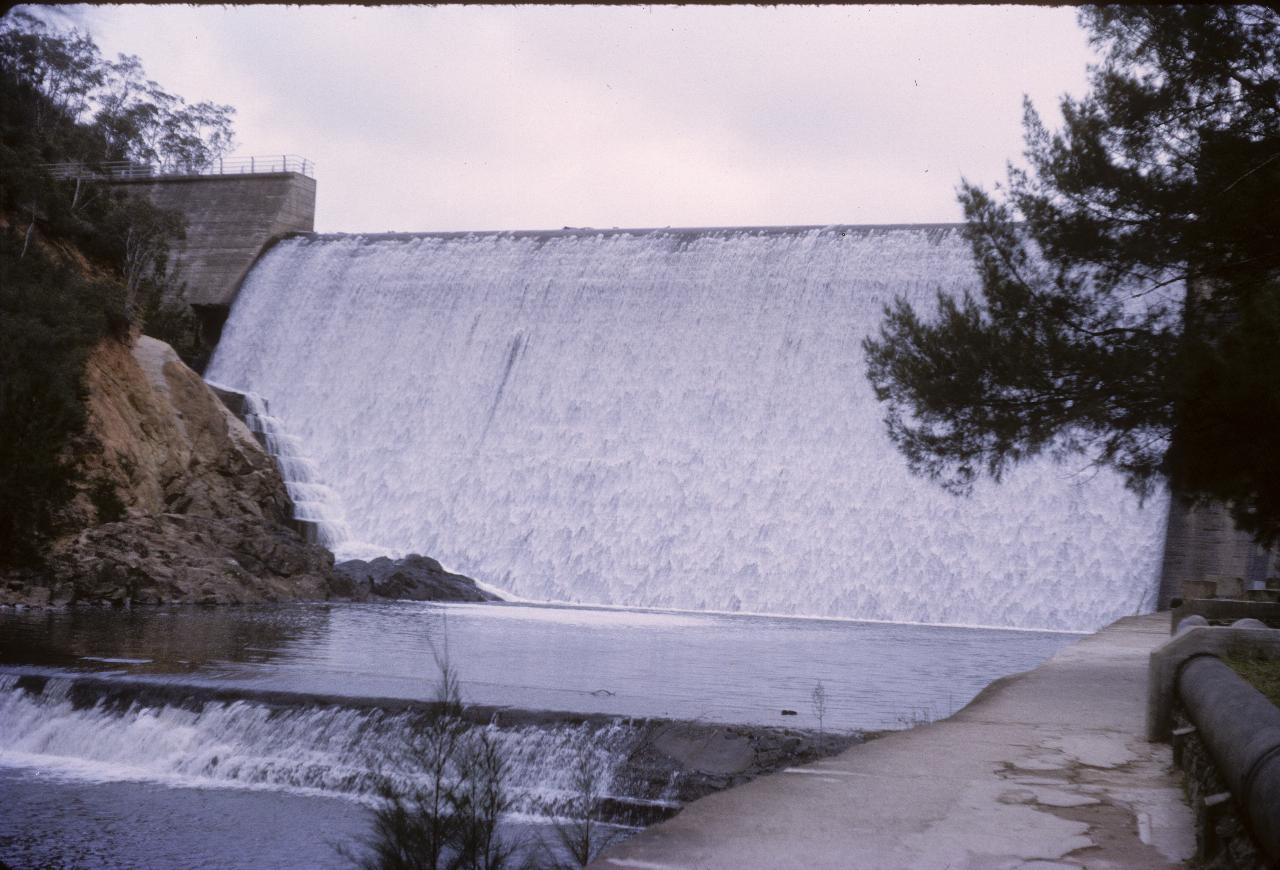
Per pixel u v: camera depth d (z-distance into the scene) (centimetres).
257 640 2666
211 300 7462
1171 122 1766
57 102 5875
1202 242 1725
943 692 2119
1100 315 1947
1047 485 5141
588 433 6112
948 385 1980
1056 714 1222
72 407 3678
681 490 5728
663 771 1433
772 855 605
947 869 589
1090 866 602
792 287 6150
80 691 1855
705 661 2628
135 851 1238
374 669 2136
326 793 1514
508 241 7038
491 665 2317
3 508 3394
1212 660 902
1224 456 1448
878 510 5344
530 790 1440
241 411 5906
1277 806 450
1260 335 1399
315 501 5778
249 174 7812
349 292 7206
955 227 6003
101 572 3584
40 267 4669
